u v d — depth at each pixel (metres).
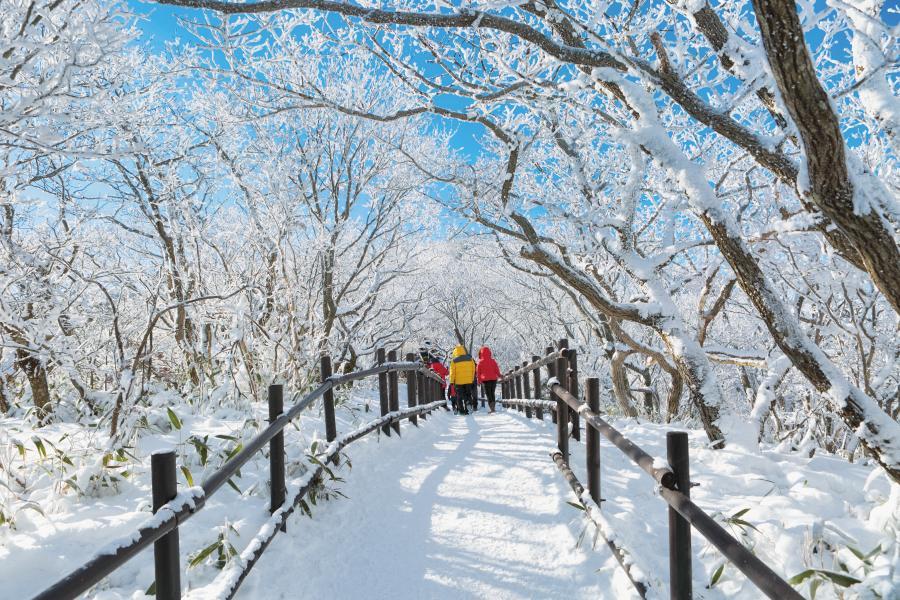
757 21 2.18
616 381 11.34
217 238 8.57
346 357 12.42
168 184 7.29
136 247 9.81
